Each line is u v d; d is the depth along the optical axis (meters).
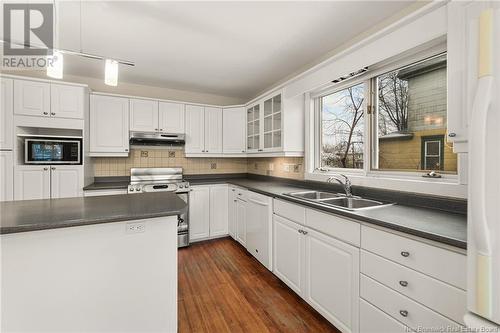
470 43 0.80
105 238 1.35
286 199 2.12
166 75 3.21
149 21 1.95
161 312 1.50
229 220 3.59
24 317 1.20
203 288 2.23
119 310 1.40
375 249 1.35
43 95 2.57
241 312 1.88
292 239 2.08
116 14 1.85
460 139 1.15
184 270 2.59
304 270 1.93
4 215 1.30
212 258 2.91
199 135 3.71
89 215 1.32
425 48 1.66
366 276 1.40
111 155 3.15
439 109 1.69
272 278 2.42
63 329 1.27
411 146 1.88
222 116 3.88
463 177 1.45
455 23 1.17
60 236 1.26
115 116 3.17
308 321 1.78
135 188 3.02
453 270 1.01
